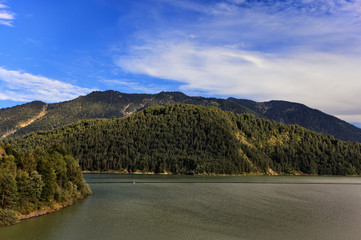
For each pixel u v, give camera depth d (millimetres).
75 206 82938
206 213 75562
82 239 53094
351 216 74812
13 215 61344
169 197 104812
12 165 64750
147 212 76375
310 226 63562
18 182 64750
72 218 68062
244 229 60531
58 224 62375
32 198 68250
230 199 100875
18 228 58656
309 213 77500
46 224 62062
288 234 57469
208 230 59531
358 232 59469
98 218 68812
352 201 102938
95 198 99438
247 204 90250
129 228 60562
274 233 57969
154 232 57938
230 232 58344
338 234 57906
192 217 70812
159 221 66625
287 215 74250
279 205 89250
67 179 87000
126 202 91875
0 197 61281
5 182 61406
